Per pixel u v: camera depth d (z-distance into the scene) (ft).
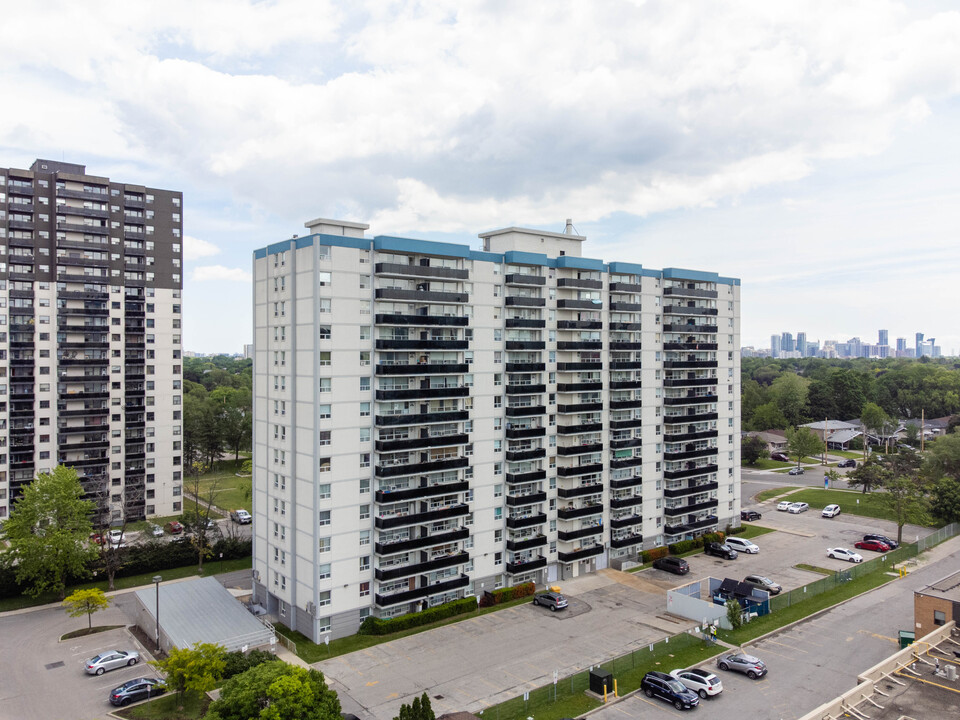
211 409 491.31
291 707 133.69
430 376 224.94
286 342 213.46
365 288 209.36
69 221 332.60
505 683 174.60
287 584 212.84
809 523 348.18
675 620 219.61
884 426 535.19
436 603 224.94
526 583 246.47
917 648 151.43
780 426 615.57
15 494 312.91
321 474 198.18
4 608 232.12
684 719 153.99
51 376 325.62
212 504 382.63
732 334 331.77
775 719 153.79
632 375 285.64
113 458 344.28
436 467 220.02
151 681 171.32
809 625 211.41
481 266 238.48
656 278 298.76
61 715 160.15
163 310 359.87
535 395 256.11
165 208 362.12
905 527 337.72
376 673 179.73
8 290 314.35
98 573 256.93
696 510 306.55
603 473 274.98
